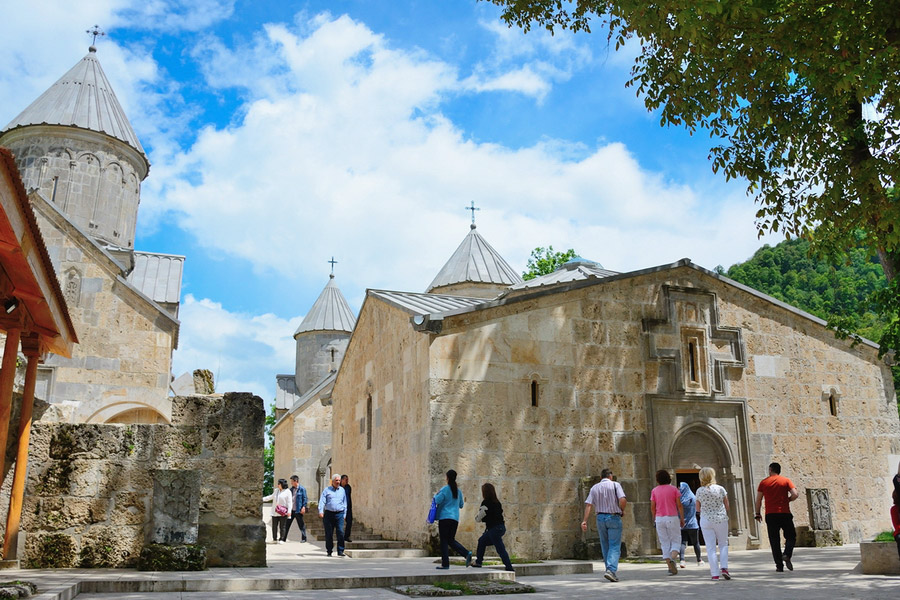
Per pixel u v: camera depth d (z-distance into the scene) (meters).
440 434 15.15
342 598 7.87
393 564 12.34
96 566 10.12
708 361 18.22
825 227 13.15
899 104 11.07
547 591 9.08
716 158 13.44
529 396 16.16
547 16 14.12
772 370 19.09
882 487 19.70
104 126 28.02
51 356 20.62
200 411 11.12
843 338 15.98
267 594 8.19
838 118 11.48
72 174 27.11
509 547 15.14
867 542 10.86
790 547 11.73
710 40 11.27
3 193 6.43
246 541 10.88
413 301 18.34
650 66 13.05
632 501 16.55
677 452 17.52
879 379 20.64
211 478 10.93
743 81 11.70
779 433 18.70
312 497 34.53
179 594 8.03
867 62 10.18
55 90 28.50
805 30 10.67
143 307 21.86
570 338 16.89
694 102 12.35
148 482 10.62
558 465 16.03
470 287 32.25
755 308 19.39
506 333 16.27
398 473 17.30
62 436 10.44
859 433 19.78
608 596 8.46
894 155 11.52
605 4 13.30
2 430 8.80
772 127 12.85
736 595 8.41
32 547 9.98
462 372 15.65
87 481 10.38
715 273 18.89
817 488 18.42
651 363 17.59
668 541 11.89
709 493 10.78
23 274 8.23
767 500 11.88
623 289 17.81
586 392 16.72
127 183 28.73
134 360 21.41
